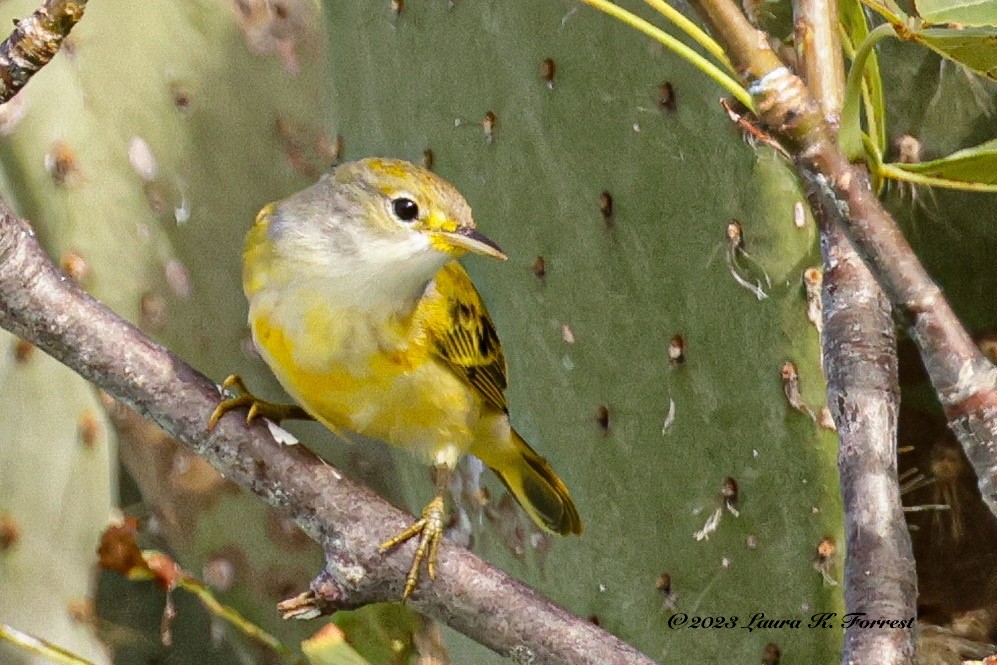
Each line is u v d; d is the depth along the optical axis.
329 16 2.79
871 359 2.64
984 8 2.61
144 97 2.82
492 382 2.72
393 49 2.76
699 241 2.71
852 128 2.62
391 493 2.85
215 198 2.83
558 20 2.72
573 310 2.72
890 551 2.63
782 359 2.70
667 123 2.71
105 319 2.67
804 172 2.63
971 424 2.62
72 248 2.81
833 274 2.65
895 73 2.72
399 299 2.70
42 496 2.79
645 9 2.71
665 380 2.71
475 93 2.74
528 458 2.73
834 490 2.70
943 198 2.73
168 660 2.92
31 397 2.79
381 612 2.78
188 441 2.67
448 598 2.66
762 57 2.62
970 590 2.76
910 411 2.75
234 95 2.83
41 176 2.81
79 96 2.81
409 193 2.70
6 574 2.79
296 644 2.83
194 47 2.83
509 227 2.73
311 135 2.84
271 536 2.83
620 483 2.72
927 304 2.62
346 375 2.70
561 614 2.66
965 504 2.75
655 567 2.72
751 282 2.70
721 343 2.71
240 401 2.67
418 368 2.70
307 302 2.70
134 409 2.67
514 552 2.76
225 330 2.83
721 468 2.71
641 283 2.71
